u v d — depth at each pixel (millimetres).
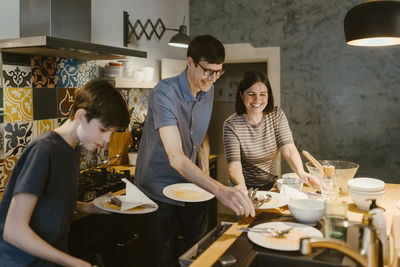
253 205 1676
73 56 2719
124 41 3494
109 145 3234
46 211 1345
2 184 2416
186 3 4598
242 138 2338
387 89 3926
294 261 1186
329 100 4133
